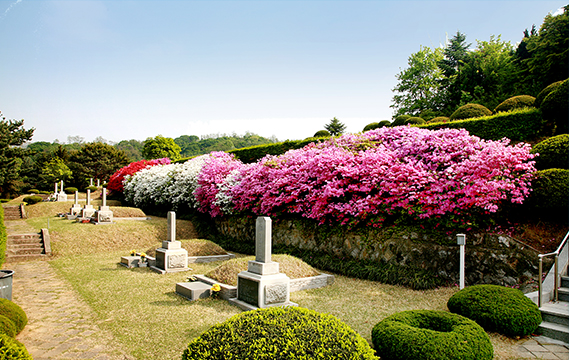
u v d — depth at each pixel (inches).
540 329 196.1
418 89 1233.4
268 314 133.7
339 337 117.6
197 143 3695.9
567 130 368.8
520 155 280.5
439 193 297.3
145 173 860.6
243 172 501.0
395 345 157.6
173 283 308.5
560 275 243.0
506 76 940.0
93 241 505.7
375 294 270.7
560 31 738.2
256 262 245.6
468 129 421.1
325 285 299.3
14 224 640.4
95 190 1515.7
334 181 352.5
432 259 296.0
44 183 1738.4
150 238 547.2
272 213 436.1
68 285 304.0
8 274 227.6
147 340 184.4
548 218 290.5
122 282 312.3
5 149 1132.5
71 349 174.7
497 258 272.4
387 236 326.6
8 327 173.9
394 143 382.3
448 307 217.8
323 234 381.4
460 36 1301.7
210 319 215.6
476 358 148.1
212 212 552.7
